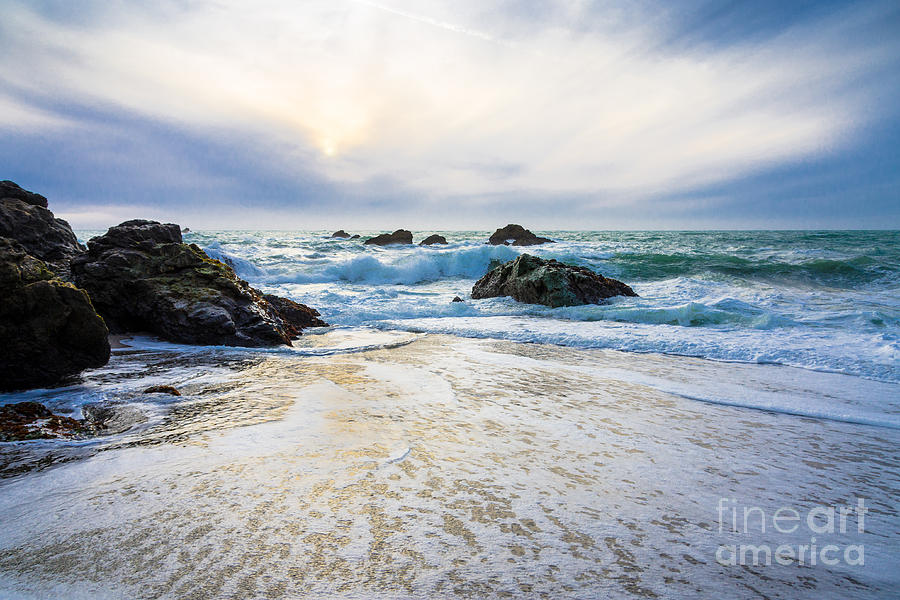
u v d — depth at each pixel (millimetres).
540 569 3064
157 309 11320
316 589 2811
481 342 11922
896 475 4785
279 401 6617
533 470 4594
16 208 12883
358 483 4188
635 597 2830
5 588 2826
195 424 5672
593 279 19062
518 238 61219
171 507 3740
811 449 5410
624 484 4375
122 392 6973
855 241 47750
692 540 3504
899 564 3311
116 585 2842
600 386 7922
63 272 12258
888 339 11289
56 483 4156
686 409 6777
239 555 3135
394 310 16719
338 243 43125
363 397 6914
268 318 11664
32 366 7148
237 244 39469
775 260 27812
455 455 4887
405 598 2750
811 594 2943
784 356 10141
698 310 14484
